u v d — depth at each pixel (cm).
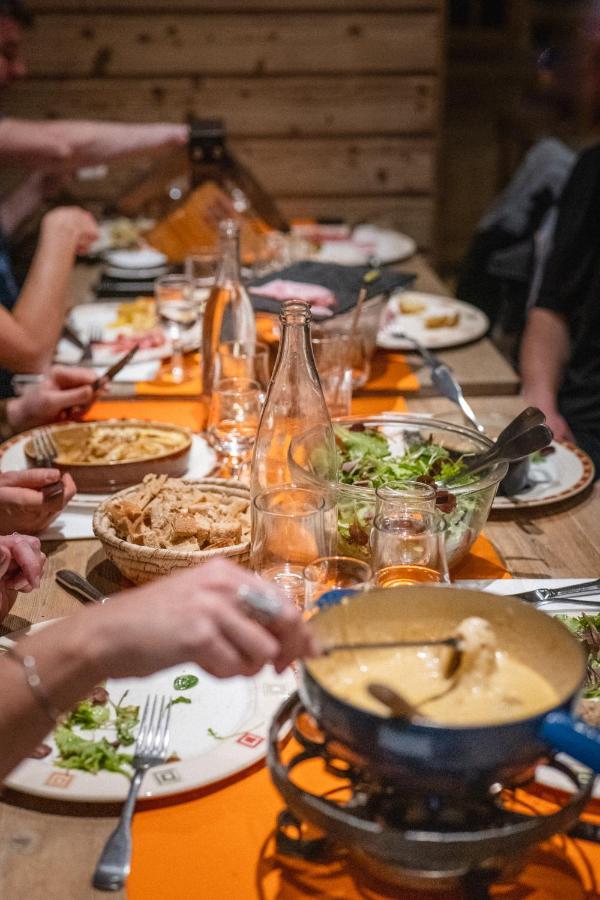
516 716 77
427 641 80
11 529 141
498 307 328
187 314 227
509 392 204
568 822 75
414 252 324
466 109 618
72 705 82
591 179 252
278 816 89
